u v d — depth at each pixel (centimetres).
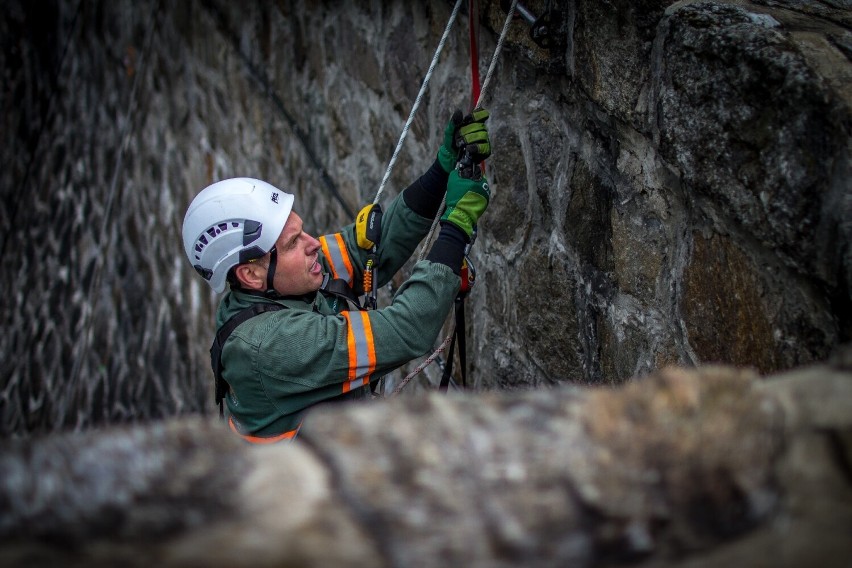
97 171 588
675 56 157
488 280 265
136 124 554
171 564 78
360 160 339
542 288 232
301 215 403
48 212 618
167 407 478
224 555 78
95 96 603
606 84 182
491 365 269
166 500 81
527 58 213
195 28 474
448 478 83
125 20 560
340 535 79
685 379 92
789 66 130
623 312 195
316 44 356
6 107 658
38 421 560
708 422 87
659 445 85
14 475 82
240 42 426
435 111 274
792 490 83
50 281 594
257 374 189
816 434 86
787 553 81
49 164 629
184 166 504
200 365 463
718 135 147
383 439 87
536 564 80
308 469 84
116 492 81
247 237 194
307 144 383
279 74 396
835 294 125
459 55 253
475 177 201
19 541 79
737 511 82
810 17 153
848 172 119
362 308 218
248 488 82
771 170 134
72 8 626
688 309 170
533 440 87
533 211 233
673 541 82
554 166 218
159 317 500
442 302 191
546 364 237
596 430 87
